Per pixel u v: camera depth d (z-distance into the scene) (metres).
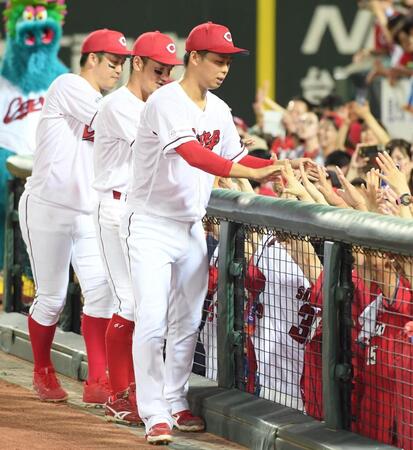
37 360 11.33
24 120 16.48
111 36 10.96
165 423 9.77
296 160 10.09
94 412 10.94
